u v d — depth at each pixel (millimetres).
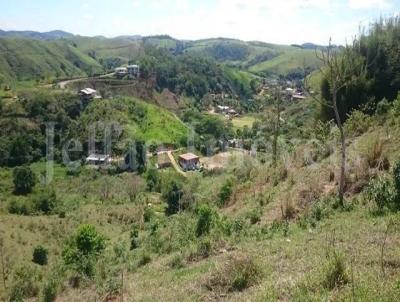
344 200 16109
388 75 31891
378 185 14602
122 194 84562
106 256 24812
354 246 10258
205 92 177250
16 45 191625
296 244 12062
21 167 92875
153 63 174250
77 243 31250
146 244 24156
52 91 130250
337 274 7711
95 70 199250
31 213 75812
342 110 32406
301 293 7441
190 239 19938
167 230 25422
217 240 16234
